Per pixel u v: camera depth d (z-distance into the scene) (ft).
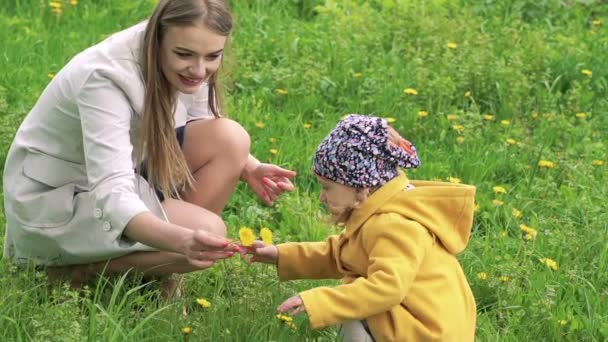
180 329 11.79
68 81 12.05
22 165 12.67
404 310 10.92
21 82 19.43
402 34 22.41
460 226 11.34
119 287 11.74
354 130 11.13
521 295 13.67
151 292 12.39
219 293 13.02
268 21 23.63
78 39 21.85
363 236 11.15
